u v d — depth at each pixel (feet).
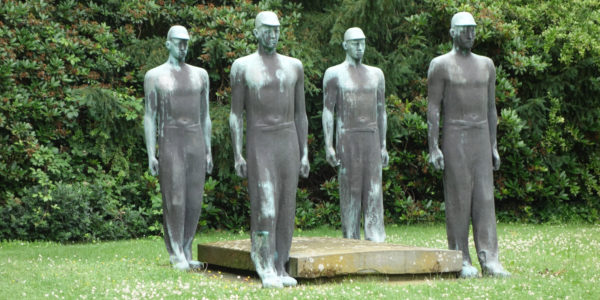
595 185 54.03
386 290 24.45
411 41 51.90
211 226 49.34
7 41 43.16
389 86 51.65
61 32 44.96
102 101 43.70
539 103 51.49
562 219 53.52
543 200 54.49
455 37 29.73
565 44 51.37
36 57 44.01
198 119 30.68
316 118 52.80
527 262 32.73
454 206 29.45
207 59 47.39
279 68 27.25
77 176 44.62
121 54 46.42
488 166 29.58
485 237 29.48
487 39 51.01
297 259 26.00
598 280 28.60
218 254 29.37
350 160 33.71
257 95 26.94
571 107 54.24
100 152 45.09
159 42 47.96
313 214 49.32
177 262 29.71
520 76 53.26
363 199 33.96
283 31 48.42
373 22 50.24
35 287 24.89
